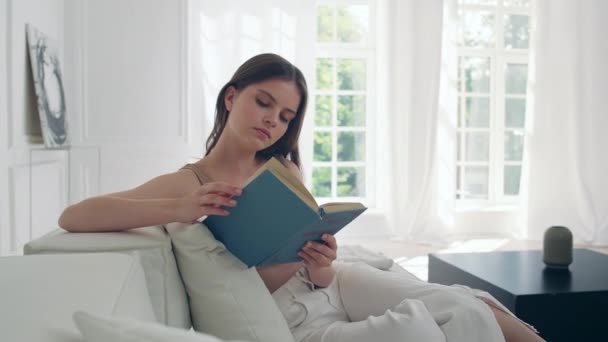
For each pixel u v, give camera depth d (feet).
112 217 3.36
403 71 15.88
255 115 4.14
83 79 12.08
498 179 17.42
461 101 17.10
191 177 4.08
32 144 10.09
